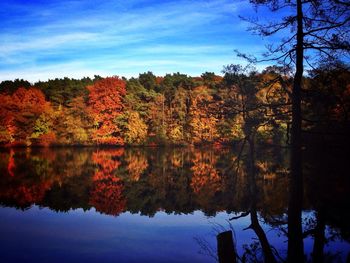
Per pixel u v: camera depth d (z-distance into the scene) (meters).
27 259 10.89
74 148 63.16
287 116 12.90
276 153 31.27
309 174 16.64
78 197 21.34
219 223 15.02
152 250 11.73
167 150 58.62
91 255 11.26
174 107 70.31
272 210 16.55
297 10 9.54
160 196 21.73
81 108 66.56
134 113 66.75
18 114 62.41
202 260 10.76
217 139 59.06
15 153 51.34
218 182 26.41
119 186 25.39
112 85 67.31
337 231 12.35
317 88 10.47
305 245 11.46
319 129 12.86
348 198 14.11
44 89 74.38
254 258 10.34
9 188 23.89
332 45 9.28
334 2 9.17
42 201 20.03
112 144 66.12
